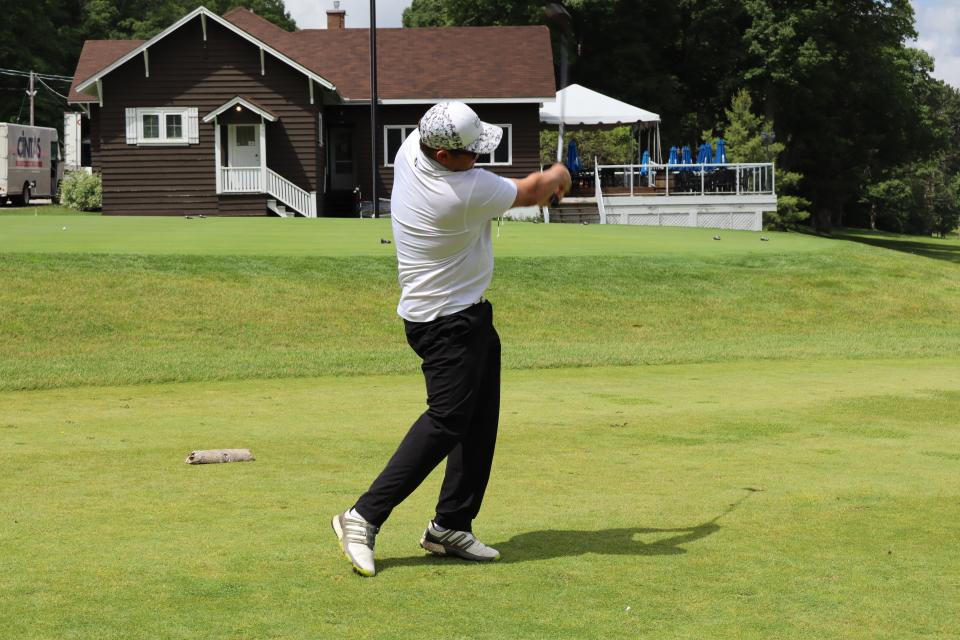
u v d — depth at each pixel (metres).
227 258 21.92
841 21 67.50
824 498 6.98
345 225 31.28
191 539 5.88
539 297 21.38
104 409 11.09
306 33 50.84
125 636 4.33
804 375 14.17
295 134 44.06
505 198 5.41
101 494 7.01
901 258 27.91
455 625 4.51
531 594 4.95
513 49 48.91
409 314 5.56
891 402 11.53
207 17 43.00
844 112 71.56
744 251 26.97
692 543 5.86
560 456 8.49
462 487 5.54
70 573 5.20
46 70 80.50
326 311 19.44
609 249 26.55
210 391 12.61
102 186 43.91
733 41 68.88
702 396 12.04
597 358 15.82
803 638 4.38
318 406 11.30
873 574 5.27
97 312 18.06
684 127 69.31
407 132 47.19
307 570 5.30
